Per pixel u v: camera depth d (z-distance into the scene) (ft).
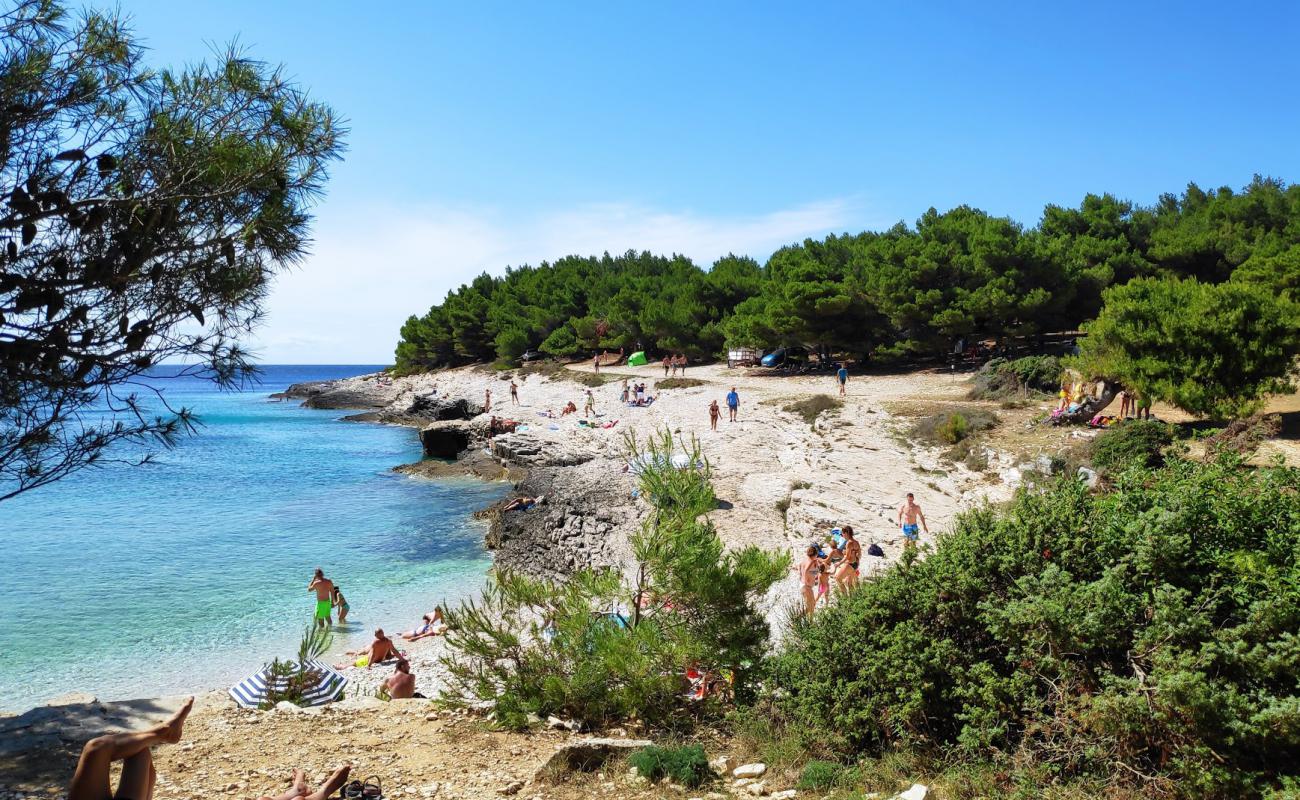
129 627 67.46
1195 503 23.82
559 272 349.20
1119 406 111.04
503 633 30.63
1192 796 18.83
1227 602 22.22
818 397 140.56
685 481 33.86
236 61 20.02
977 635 25.95
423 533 105.60
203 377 20.27
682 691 31.99
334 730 25.77
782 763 24.72
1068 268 163.53
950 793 21.06
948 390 149.07
